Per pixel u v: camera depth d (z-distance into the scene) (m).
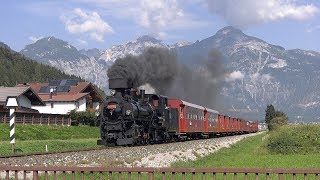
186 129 48.25
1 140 44.88
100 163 22.20
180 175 22.53
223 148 47.44
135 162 24.41
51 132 58.38
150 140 38.81
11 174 16.86
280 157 36.47
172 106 45.97
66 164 21.09
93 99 98.06
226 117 75.81
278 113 141.12
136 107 35.03
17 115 58.88
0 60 180.25
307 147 41.78
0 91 71.00
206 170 13.41
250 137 81.62
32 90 73.62
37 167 13.74
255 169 13.33
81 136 61.94
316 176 13.37
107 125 34.59
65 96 91.50
